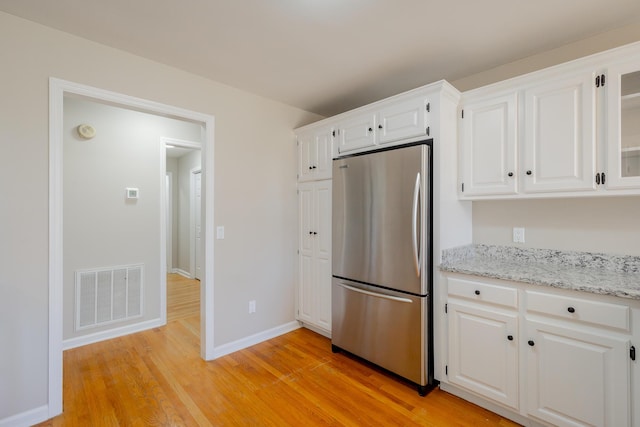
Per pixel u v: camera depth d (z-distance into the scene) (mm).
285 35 1893
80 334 2777
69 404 1914
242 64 2264
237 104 2691
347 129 2604
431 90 2039
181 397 1997
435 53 2117
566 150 1730
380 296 2236
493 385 1786
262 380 2201
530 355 1649
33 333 1761
